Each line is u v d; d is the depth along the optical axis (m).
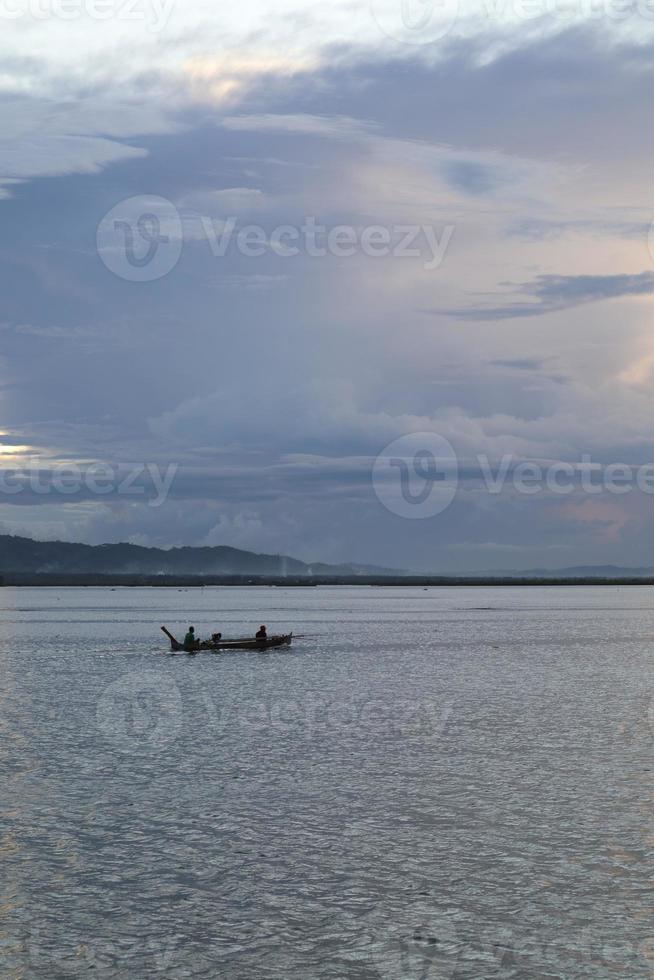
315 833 25.22
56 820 26.38
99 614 175.38
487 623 135.88
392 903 20.75
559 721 42.81
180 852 23.77
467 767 32.72
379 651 83.31
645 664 71.25
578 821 26.25
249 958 18.34
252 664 71.50
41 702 50.09
